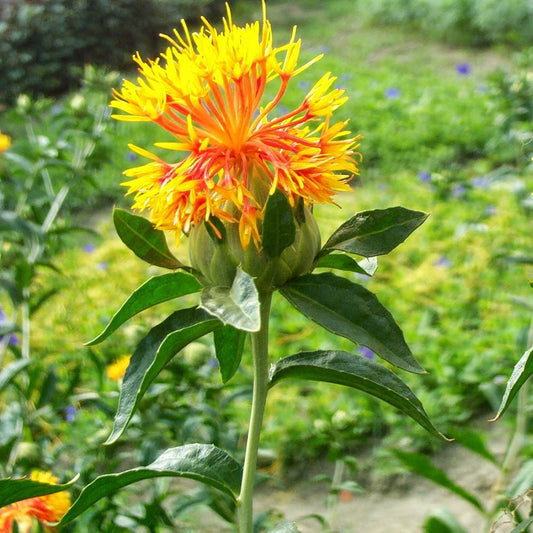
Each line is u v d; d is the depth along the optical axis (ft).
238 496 0.63
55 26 4.58
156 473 0.60
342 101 0.58
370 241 0.59
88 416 1.54
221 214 0.55
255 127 0.59
